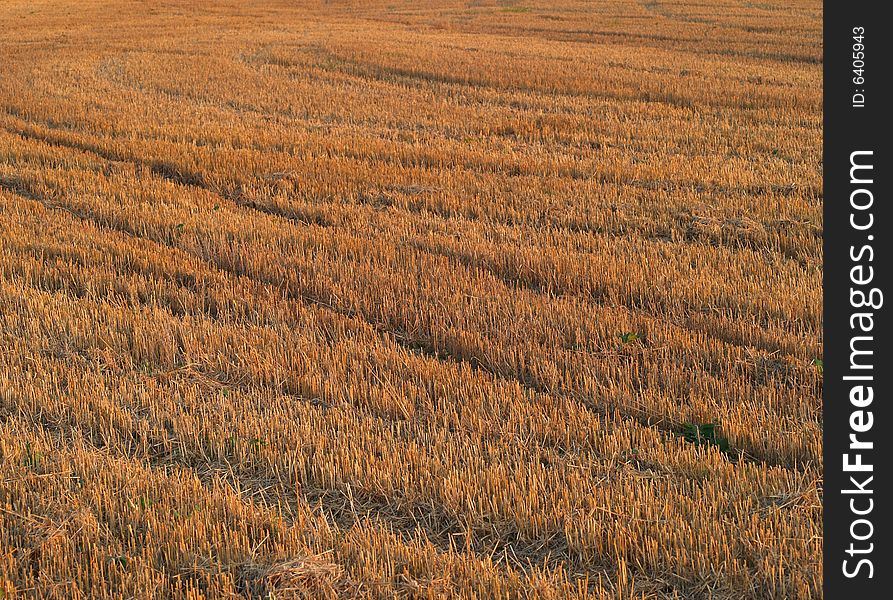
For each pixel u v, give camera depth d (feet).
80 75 78.02
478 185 42.86
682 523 16.87
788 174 43.83
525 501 18.04
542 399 22.40
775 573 15.90
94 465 19.43
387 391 22.72
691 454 19.77
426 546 16.65
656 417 21.75
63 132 54.44
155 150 49.29
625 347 25.32
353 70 81.71
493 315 27.86
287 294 30.58
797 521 17.24
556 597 15.46
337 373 23.95
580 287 30.68
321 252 33.68
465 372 23.84
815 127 56.39
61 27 126.21
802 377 23.49
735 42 101.35
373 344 26.00
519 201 39.99
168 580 15.99
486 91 70.64
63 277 31.58
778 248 33.91
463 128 56.80
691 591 15.80
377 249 33.86
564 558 16.88
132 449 20.86
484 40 106.22
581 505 17.98
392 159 49.14
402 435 21.08
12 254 33.17
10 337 26.25
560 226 37.52
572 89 70.18
